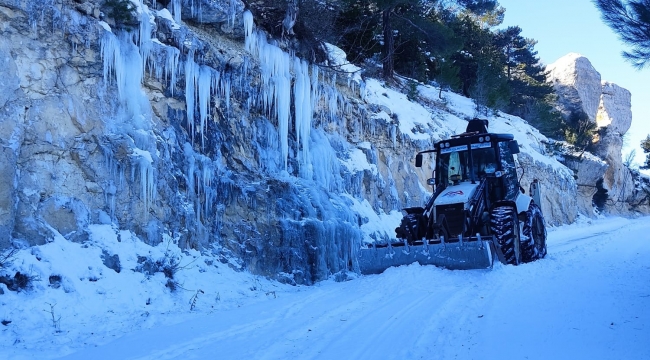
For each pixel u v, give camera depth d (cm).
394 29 2742
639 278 905
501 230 1120
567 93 5859
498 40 4906
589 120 5556
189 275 1065
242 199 1276
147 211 1073
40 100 958
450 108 2881
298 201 1370
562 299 786
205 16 1370
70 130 990
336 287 1041
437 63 3192
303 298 953
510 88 3975
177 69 1210
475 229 1126
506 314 730
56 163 962
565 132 4531
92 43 1038
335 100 1773
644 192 5453
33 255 877
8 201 870
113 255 968
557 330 644
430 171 2206
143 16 1146
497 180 1243
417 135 2178
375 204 1828
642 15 1198
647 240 1545
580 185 4134
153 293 959
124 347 679
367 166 1828
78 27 1023
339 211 1491
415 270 1034
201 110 1259
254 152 1389
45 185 940
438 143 1290
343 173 1711
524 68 5012
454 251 1041
